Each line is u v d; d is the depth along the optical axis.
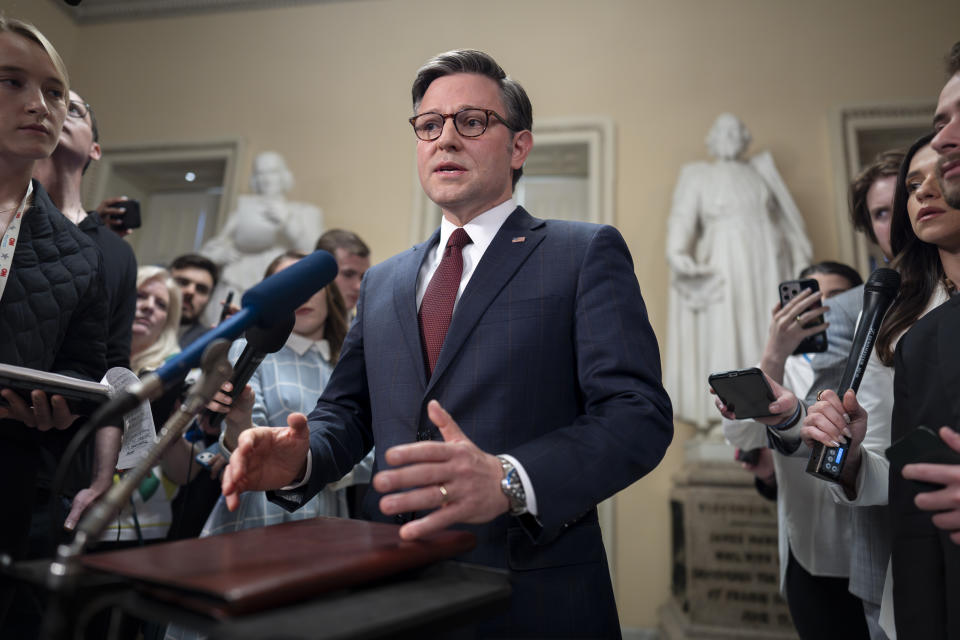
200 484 2.04
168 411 1.86
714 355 4.26
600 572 1.06
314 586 0.60
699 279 4.43
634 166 5.02
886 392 1.36
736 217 4.45
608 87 5.21
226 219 5.38
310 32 5.81
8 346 1.32
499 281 1.17
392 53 5.64
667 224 4.81
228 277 4.94
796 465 1.87
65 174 1.98
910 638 1.02
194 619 0.56
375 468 1.16
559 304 1.15
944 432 0.89
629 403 1.01
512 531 1.03
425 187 1.29
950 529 0.91
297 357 2.18
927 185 1.26
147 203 6.02
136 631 1.53
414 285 1.27
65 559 0.61
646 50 5.23
